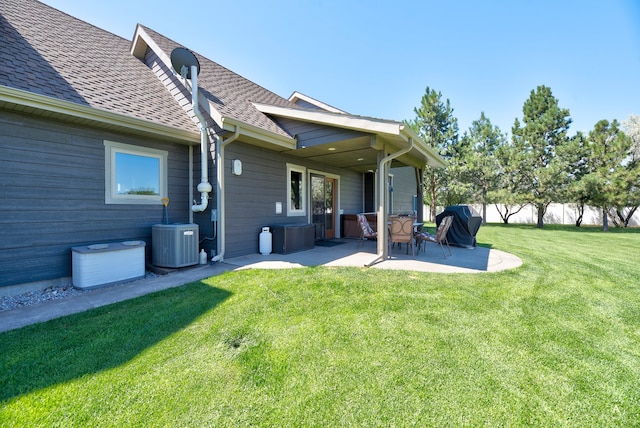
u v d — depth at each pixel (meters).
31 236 3.85
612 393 1.82
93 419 1.58
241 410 1.66
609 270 5.02
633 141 15.00
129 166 4.89
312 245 7.34
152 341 2.41
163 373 1.98
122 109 4.48
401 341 2.42
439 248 7.48
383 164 5.65
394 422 1.58
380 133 5.22
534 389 1.85
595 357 2.22
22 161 3.78
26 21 5.07
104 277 4.07
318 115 5.64
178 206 5.62
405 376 1.96
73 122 4.19
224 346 2.34
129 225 4.89
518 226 17.03
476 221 7.66
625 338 2.52
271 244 6.48
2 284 3.62
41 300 3.50
